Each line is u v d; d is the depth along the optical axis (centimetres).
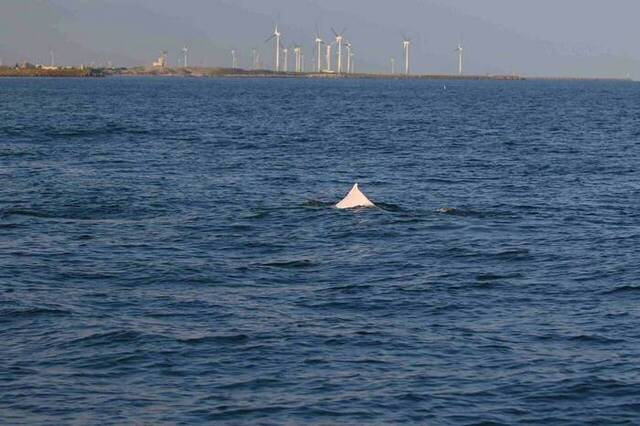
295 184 11538
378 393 4662
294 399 4591
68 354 5138
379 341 5362
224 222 8806
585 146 17575
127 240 8012
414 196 10656
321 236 8219
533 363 5044
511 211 9569
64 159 13812
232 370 4934
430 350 5231
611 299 6253
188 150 15588
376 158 14788
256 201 10019
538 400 4597
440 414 4447
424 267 7125
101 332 5469
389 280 6719
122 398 4591
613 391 4694
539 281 6719
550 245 7919
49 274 6812
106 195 10250
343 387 4728
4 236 8081
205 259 7350
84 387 4716
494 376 4872
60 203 9694
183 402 4559
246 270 7000
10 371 4894
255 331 5509
